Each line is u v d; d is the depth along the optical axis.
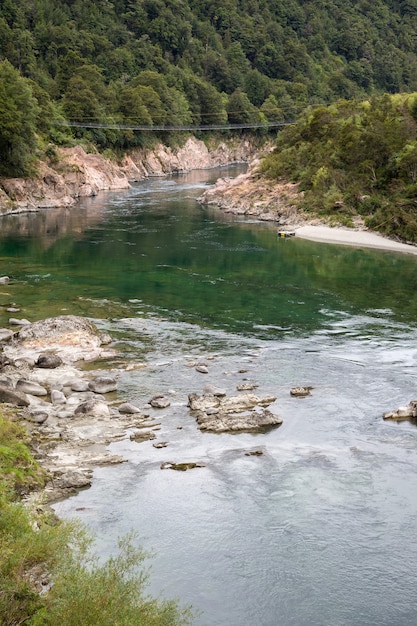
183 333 47.06
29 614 17.48
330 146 117.50
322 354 42.94
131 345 44.25
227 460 29.38
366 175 104.25
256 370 40.03
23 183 116.31
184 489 26.97
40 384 36.97
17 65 183.75
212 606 20.64
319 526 24.58
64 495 26.33
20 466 26.81
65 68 182.50
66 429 31.73
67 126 157.50
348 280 65.12
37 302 54.34
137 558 20.22
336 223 96.19
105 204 124.31
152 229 95.12
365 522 24.83
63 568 18.73
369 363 41.34
